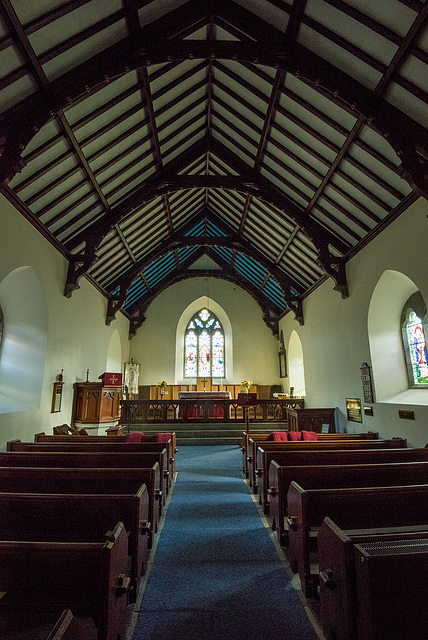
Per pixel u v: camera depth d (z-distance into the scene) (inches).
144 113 264.8
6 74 174.4
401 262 253.3
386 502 111.1
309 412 369.4
